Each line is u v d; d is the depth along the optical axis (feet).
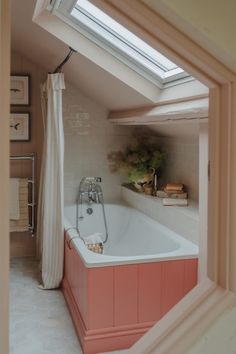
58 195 11.75
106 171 15.37
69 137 14.97
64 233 11.98
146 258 8.78
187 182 12.10
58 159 11.60
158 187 14.16
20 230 14.48
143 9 2.43
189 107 7.58
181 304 3.00
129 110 12.06
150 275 8.82
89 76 11.19
